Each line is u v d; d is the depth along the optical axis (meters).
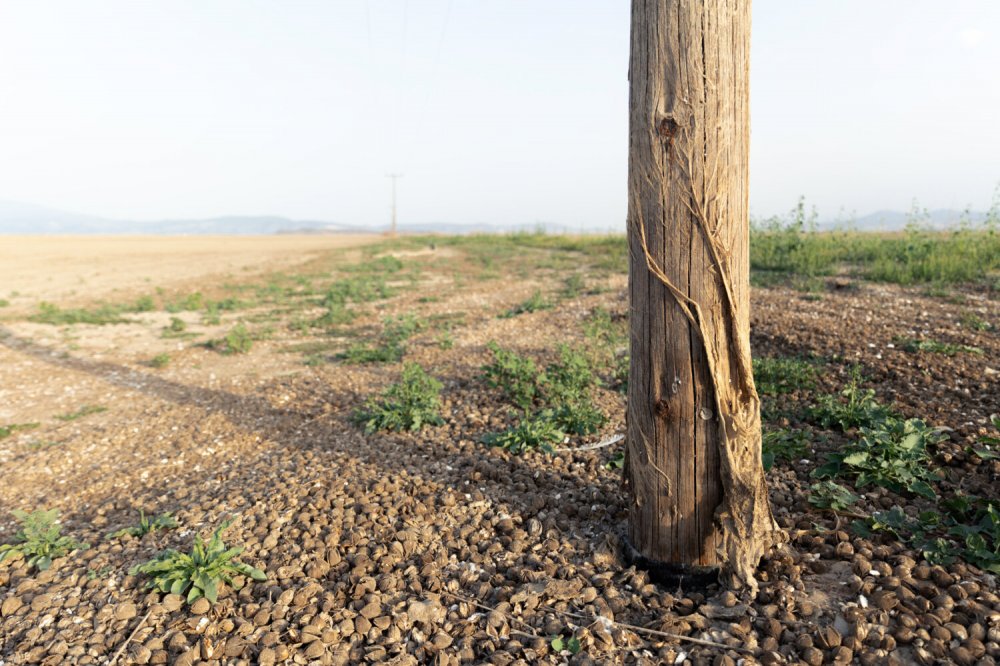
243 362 9.42
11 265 26.62
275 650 2.61
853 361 6.04
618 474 4.30
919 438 3.72
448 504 3.94
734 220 2.65
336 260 27.22
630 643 2.58
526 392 6.17
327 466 4.87
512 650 2.59
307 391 7.55
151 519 4.26
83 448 6.05
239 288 18.12
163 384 8.34
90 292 17.59
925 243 12.38
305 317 12.95
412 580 3.12
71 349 10.42
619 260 18.61
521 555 3.33
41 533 3.76
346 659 2.61
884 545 3.03
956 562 2.81
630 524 3.12
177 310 14.02
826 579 2.84
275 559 3.41
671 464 2.85
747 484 2.79
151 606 2.97
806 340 6.80
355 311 13.19
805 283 10.84
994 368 5.55
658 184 2.65
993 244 11.83
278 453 5.44
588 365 7.14
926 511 3.21
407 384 6.23
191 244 49.84
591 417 5.34
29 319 12.86
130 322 12.80
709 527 2.88
